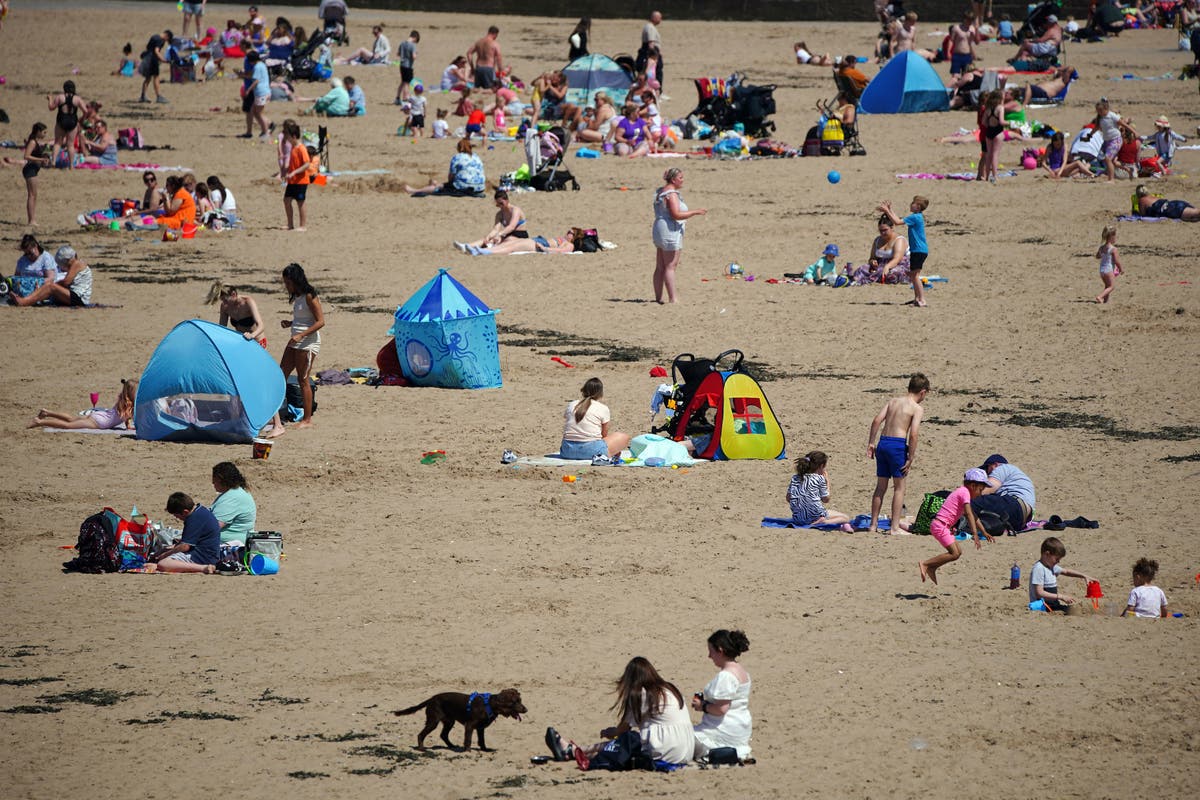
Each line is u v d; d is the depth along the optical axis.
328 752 33.75
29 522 52.03
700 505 54.84
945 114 171.88
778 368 76.12
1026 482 52.88
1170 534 50.72
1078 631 42.09
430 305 72.31
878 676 38.50
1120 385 72.38
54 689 37.56
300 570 47.62
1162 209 116.12
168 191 113.31
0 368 74.62
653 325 86.12
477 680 38.16
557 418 67.06
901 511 51.97
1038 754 33.53
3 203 122.25
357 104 168.38
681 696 33.75
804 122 161.88
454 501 55.03
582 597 44.81
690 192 129.75
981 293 94.00
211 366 62.84
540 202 126.12
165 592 45.62
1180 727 35.03
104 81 188.00
